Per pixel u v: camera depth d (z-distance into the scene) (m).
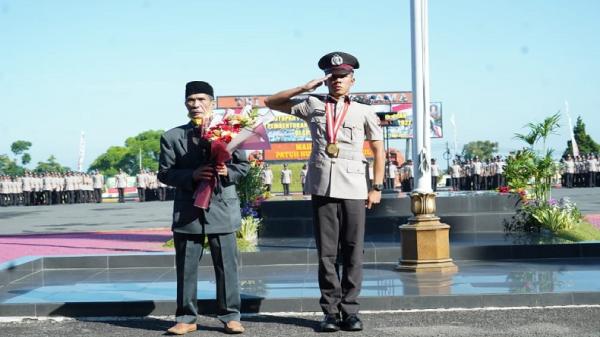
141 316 7.18
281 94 6.35
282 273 9.77
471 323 6.23
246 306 7.16
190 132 6.43
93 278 9.71
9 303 7.29
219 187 6.28
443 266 9.19
